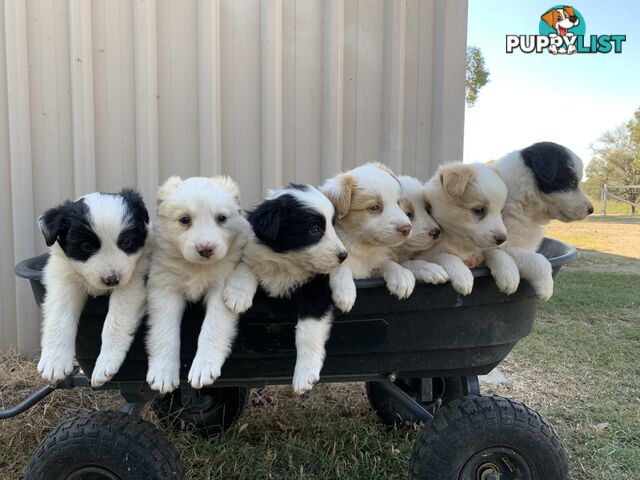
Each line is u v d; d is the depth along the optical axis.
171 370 0.72
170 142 1.55
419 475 0.78
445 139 1.54
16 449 1.07
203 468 1.00
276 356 0.78
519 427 0.77
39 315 1.59
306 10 1.52
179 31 1.51
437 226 0.92
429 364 0.81
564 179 0.98
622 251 4.30
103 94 1.53
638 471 1.04
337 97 1.53
